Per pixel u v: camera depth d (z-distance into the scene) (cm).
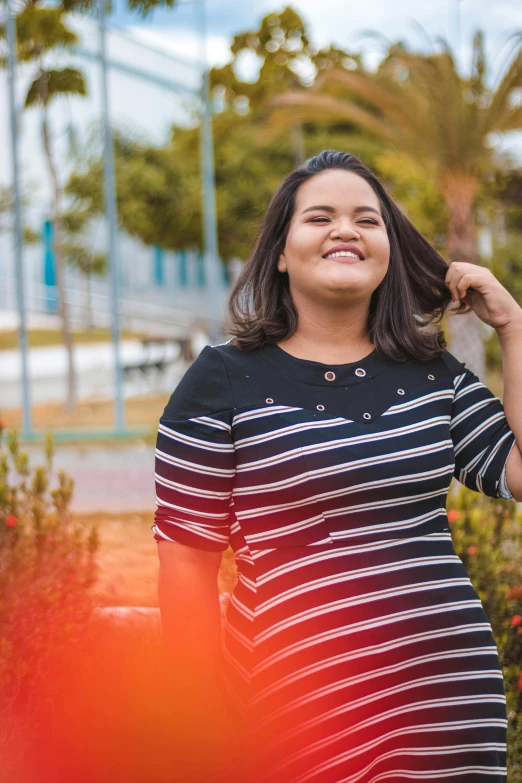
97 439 1268
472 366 1109
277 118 1243
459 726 171
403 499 175
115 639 267
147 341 2398
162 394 1916
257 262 196
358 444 174
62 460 1069
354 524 173
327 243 185
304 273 185
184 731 185
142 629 269
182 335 2348
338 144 2342
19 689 267
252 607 175
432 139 1143
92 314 2327
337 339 189
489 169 1248
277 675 169
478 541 315
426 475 176
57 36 1459
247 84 1934
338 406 178
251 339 183
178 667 179
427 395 185
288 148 2361
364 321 193
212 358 182
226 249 2347
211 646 180
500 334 204
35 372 2255
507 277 1738
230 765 181
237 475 178
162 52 1680
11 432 366
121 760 239
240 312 196
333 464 172
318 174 192
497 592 308
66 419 1523
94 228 2266
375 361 187
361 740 168
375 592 170
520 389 193
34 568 313
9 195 2175
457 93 1110
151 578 449
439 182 1195
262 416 176
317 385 180
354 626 168
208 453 177
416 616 171
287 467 172
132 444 1215
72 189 2170
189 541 179
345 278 182
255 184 2288
